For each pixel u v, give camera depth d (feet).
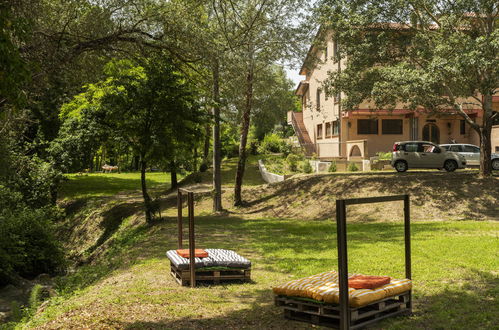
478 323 20.65
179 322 22.39
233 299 26.99
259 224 67.87
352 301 19.58
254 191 98.37
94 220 100.32
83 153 95.55
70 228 104.94
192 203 30.14
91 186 143.74
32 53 47.37
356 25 77.30
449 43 65.62
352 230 57.31
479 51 61.57
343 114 125.80
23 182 90.48
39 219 64.80
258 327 21.35
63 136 98.12
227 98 71.51
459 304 23.97
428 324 20.79
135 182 154.61
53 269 64.59
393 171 99.76
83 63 61.11
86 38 55.83
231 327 21.53
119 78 67.41
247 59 64.08
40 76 49.19
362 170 112.98
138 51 61.98
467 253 38.32
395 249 41.88
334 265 36.01
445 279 30.01
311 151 140.77
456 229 53.83
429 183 78.48
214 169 88.17
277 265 37.17
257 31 76.84
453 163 92.68
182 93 67.92
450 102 77.30
